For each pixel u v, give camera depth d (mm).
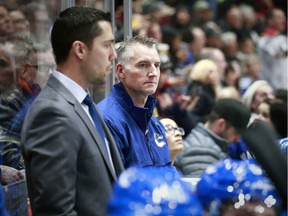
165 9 18531
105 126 5109
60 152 4469
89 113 4914
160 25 17969
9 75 6152
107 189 4660
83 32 4793
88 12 4836
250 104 10797
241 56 17484
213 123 8805
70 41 4793
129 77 5891
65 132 4512
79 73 4836
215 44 17266
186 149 8633
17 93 6145
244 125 8766
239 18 19078
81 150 4602
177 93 11578
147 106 6035
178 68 14273
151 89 5922
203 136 8742
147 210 2590
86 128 4656
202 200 3012
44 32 7098
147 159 5852
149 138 5973
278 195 3195
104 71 4855
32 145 4516
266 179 3168
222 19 19422
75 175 4543
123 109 5855
